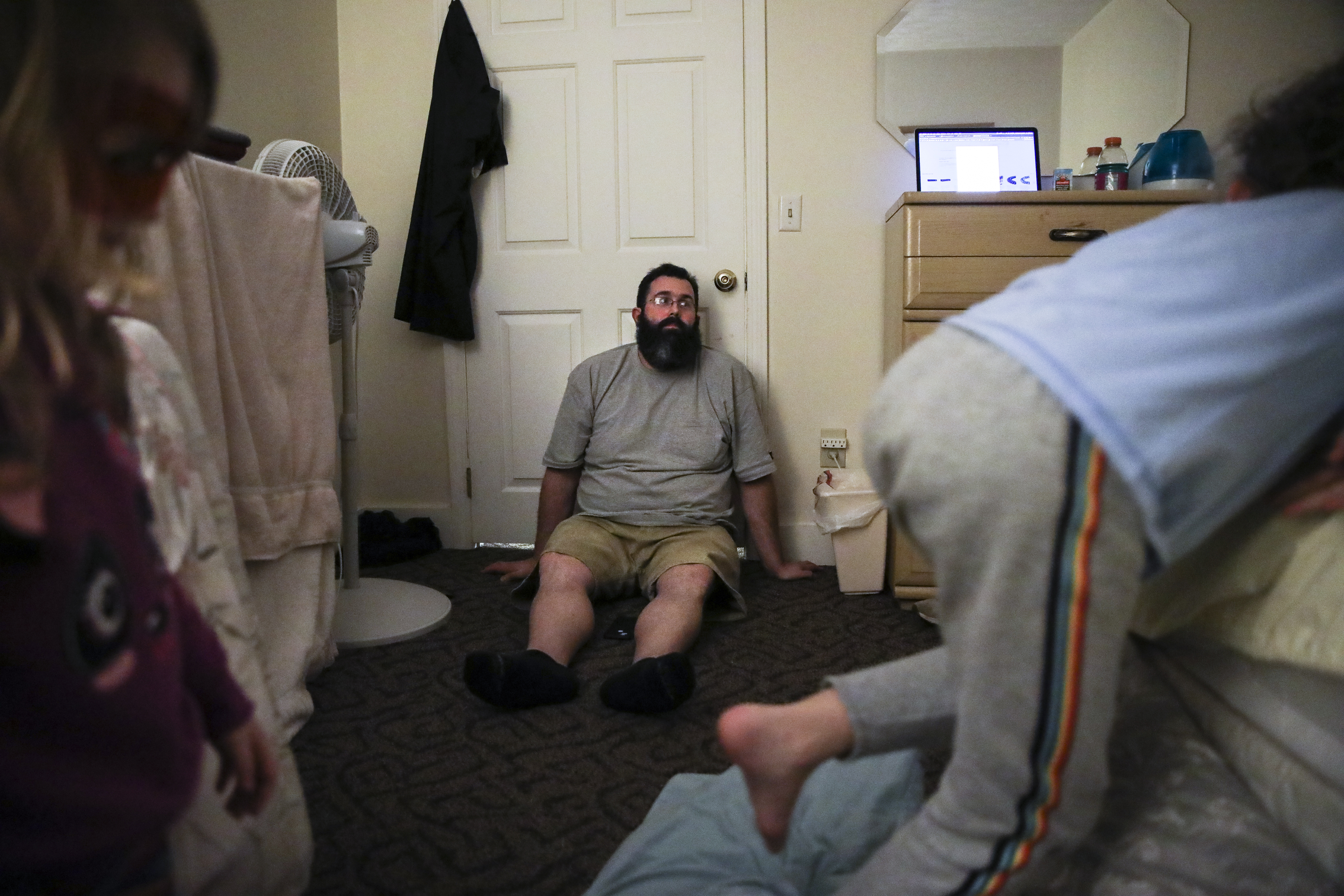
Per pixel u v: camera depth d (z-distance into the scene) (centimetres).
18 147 37
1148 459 52
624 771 132
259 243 144
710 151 255
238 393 135
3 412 40
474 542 277
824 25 250
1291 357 55
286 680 144
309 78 249
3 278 38
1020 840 60
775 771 72
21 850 45
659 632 167
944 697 75
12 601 43
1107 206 208
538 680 151
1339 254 58
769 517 240
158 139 43
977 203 210
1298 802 62
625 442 229
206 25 45
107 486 49
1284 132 66
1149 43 246
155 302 112
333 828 116
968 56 247
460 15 251
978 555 58
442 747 140
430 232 252
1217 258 59
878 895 65
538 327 266
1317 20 242
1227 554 67
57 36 37
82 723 46
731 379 234
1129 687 80
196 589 70
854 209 254
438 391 273
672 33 253
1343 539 60
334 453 161
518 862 109
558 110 259
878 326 256
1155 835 67
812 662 178
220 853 65
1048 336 56
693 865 96
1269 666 66
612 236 261
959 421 57
